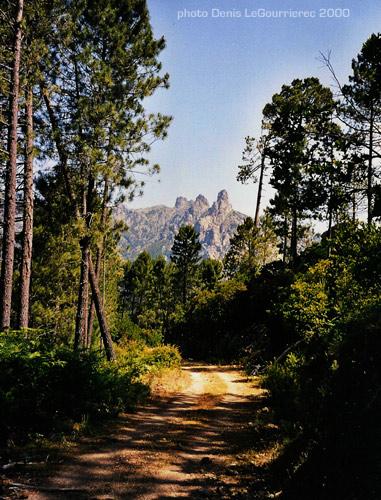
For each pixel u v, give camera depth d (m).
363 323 6.51
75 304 22.33
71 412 7.79
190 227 80.44
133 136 16.56
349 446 4.29
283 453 5.78
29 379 6.95
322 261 14.24
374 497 3.61
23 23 12.87
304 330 13.95
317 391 7.66
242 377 18.30
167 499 4.52
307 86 32.50
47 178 18.33
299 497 4.30
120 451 6.29
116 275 38.88
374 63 13.19
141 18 18.20
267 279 29.25
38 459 5.55
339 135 13.89
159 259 94.19
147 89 17.14
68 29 15.03
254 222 36.03
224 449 6.75
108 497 4.45
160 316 83.56
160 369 17.08
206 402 11.54
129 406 9.74
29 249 13.91
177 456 6.24
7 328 8.31
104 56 17.08
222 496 4.67
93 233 16.11
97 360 9.37
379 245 9.87
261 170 35.25
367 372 5.12
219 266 75.06
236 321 30.09
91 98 16.06
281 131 15.16
